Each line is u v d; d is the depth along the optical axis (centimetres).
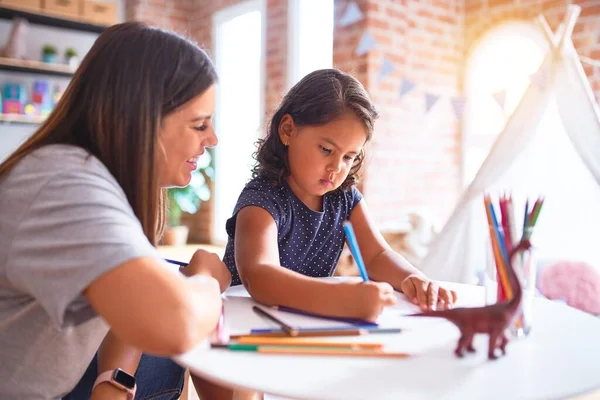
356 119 98
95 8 364
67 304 55
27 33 361
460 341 59
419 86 306
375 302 70
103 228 56
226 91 406
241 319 72
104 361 85
